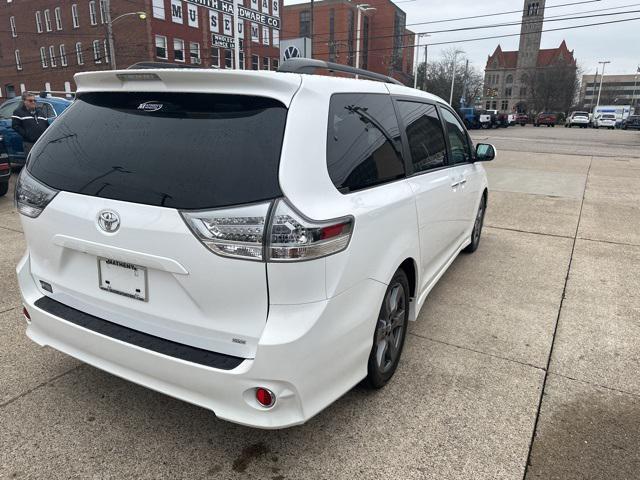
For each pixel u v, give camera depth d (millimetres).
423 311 4141
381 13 70438
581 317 4070
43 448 2420
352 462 2379
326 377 2197
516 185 10914
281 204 1946
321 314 2062
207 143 2082
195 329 2127
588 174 12859
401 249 2750
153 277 2172
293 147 2033
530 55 113750
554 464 2389
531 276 5023
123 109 2354
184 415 2703
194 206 2000
